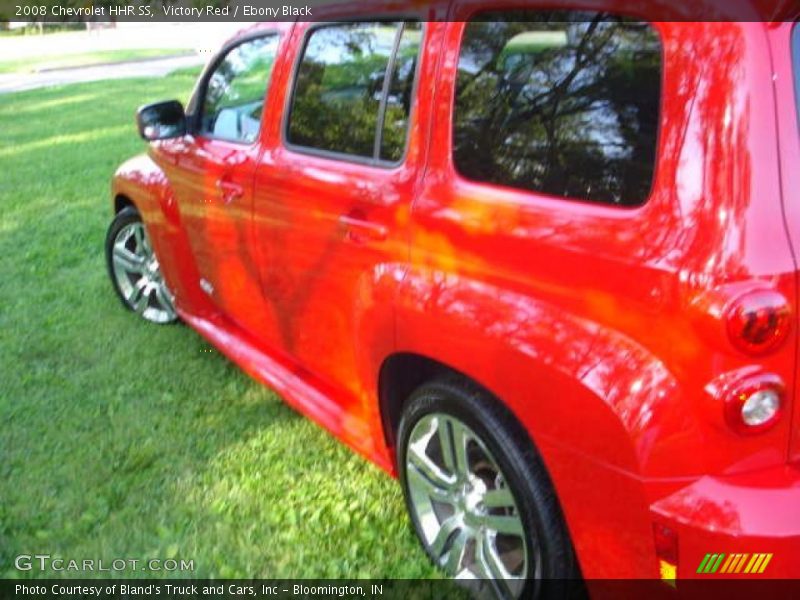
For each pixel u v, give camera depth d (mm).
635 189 2051
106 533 3164
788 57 1933
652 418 1943
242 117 3695
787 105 1916
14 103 16062
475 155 2463
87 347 4762
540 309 2193
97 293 5617
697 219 1912
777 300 1835
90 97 16344
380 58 2859
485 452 2477
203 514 3244
